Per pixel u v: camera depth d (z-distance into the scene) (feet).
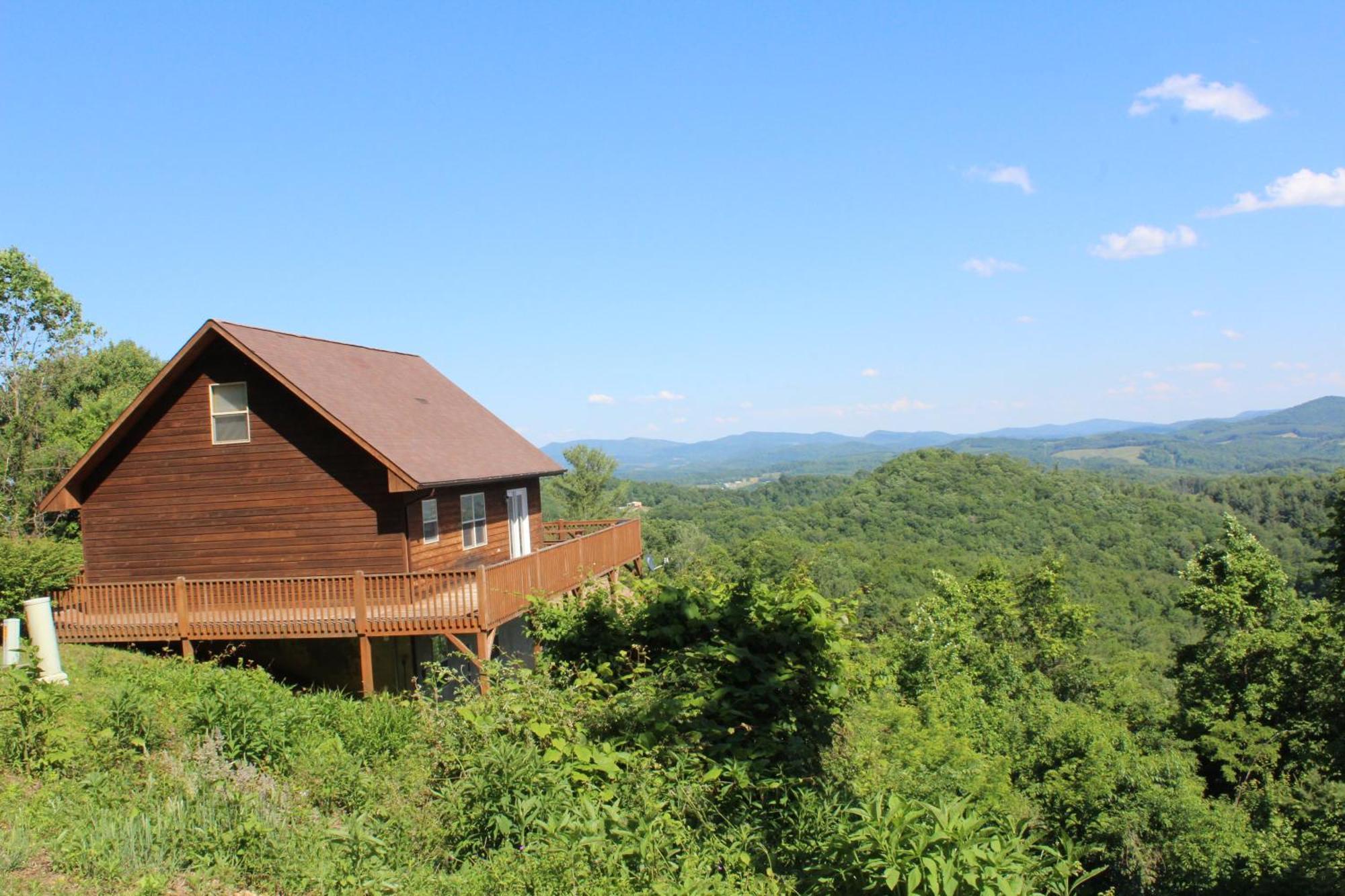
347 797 26.58
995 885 17.43
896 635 142.00
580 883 19.38
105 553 63.93
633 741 27.25
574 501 229.86
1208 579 129.80
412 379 80.79
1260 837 91.91
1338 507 70.49
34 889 18.48
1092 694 153.79
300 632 54.75
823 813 23.80
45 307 146.82
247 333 62.90
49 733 28.19
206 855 21.12
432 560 64.75
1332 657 93.86
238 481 62.44
